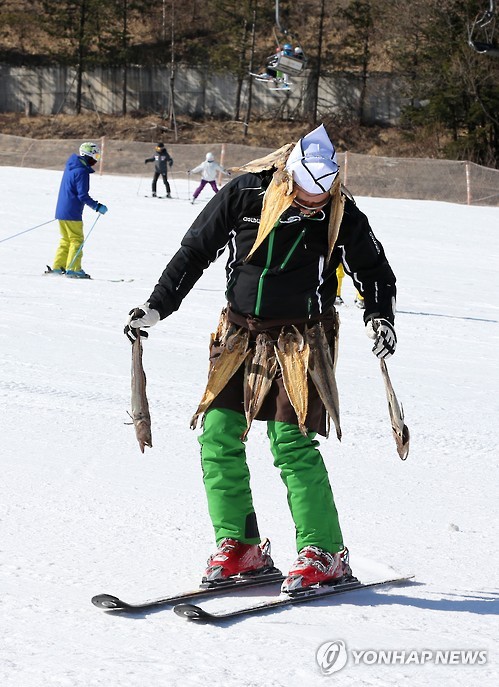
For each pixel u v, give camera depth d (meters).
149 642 4.24
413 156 74.50
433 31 71.69
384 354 5.21
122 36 83.94
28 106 84.31
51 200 36.44
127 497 6.79
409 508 7.07
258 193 5.04
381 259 5.31
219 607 4.78
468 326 17.36
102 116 83.81
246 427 5.09
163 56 85.12
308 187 4.87
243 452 5.21
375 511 6.93
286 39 83.88
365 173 59.19
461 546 6.16
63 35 83.62
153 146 59.94
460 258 29.00
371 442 9.17
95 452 8.05
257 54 83.38
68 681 3.71
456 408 10.95
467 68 69.19
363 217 5.23
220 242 5.17
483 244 33.25
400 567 5.64
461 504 7.29
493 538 6.40
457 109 71.94
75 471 7.41
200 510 6.59
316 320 5.18
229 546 5.11
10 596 4.74
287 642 4.32
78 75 83.69
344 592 5.13
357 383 11.96
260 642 4.30
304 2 86.00
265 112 83.81
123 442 8.44
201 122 83.38
